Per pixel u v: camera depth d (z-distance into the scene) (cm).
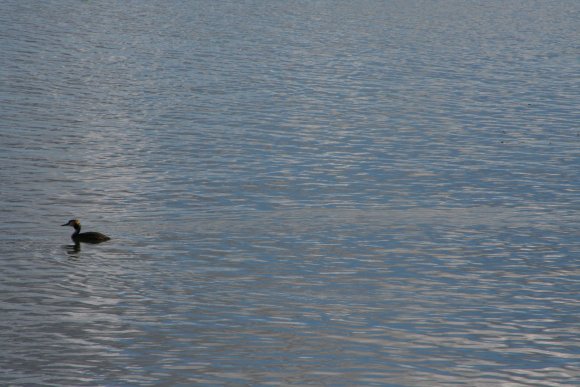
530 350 6838
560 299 7831
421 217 9944
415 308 7575
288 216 9888
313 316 7394
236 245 9000
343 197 10588
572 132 13812
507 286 8094
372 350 6794
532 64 19775
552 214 10131
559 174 11638
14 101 14550
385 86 16912
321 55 19725
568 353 6800
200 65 18100
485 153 12556
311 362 6581
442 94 16375
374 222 9750
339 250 8919
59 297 7644
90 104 14650
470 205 10394
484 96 16300
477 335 7075
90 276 8119
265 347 6819
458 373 6450
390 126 13950
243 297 7756
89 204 10100
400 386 6244
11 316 7250
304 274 8300
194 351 6738
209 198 10438
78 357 6612
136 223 9575
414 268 8500
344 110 14912
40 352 6662
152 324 7188
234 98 15462
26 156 11719
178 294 7794
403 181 11238
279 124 13862
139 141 12688
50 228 9306
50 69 17012
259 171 11512
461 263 8644
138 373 6388
